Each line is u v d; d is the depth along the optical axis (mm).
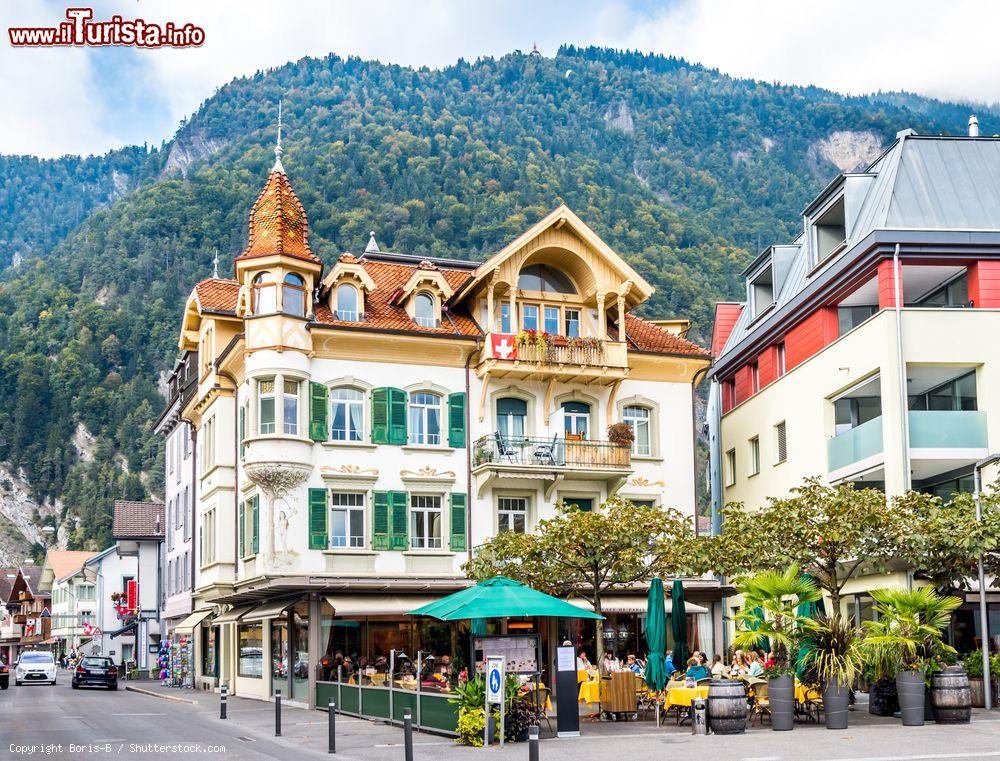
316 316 38312
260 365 37125
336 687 31516
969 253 32625
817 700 23344
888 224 33594
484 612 23047
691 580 39719
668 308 136125
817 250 38375
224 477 41844
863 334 33594
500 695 21062
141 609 71188
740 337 46875
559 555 28594
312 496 37094
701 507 98312
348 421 38125
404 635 36688
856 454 34062
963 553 24797
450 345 39031
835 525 24875
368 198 194250
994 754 17672
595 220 169750
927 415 32125
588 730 23750
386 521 37812
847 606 35688
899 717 23922
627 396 41344
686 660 28469
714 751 19047
